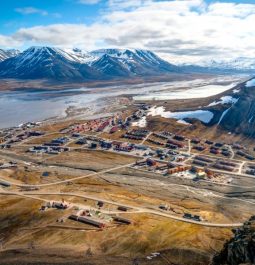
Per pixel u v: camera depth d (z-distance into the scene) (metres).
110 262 148.12
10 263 149.00
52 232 196.25
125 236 187.88
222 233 192.50
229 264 96.81
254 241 94.00
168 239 183.38
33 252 166.25
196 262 142.50
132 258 154.62
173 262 144.38
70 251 167.88
